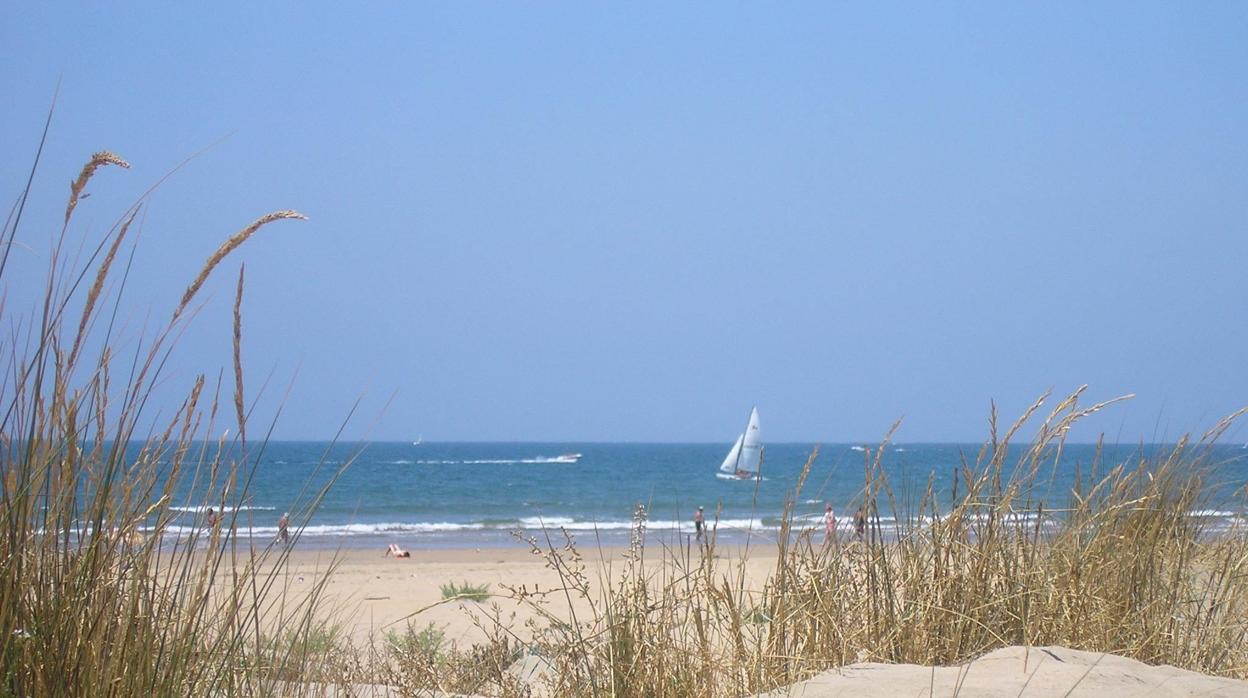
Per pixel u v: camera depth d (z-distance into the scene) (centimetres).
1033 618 543
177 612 341
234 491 351
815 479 5053
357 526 4494
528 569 2455
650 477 9419
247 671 363
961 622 523
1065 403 560
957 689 423
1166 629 559
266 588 372
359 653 649
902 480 593
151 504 332
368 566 2489
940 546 546
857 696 428
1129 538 583
